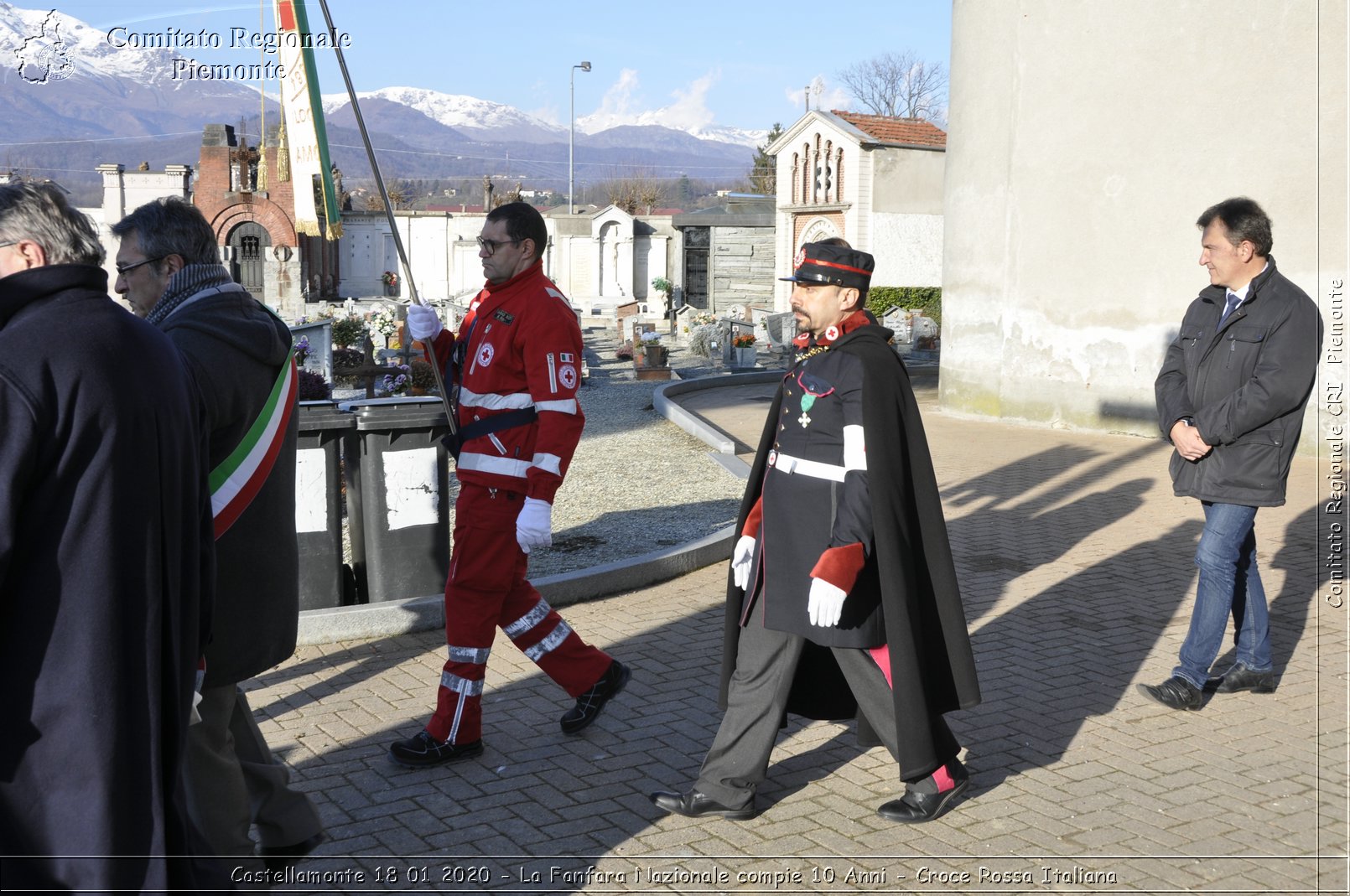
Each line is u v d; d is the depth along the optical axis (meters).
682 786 3.89
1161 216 11.48
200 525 2.62
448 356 4.28
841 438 3.52
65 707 2.16
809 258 3.58
